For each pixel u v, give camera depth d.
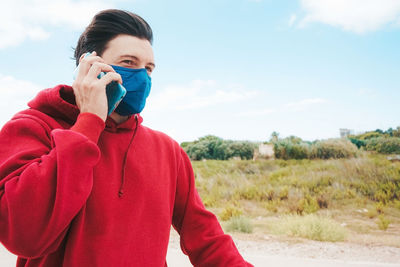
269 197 12.41
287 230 8.68
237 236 8.23
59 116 1.06
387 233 8.73
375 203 11.31
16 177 0.83
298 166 15.20
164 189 1.17
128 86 1.14
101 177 1.04
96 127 0.94
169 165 1.27
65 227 0.88
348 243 7.60
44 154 0.92
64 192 0.83
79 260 0.94
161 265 1.09
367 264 5.02
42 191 0.81
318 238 7.98
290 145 16.70
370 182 12.62
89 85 0.96
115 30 1.18
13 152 0.90
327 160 15.55
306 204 11.13
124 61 1.17
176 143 1.38
